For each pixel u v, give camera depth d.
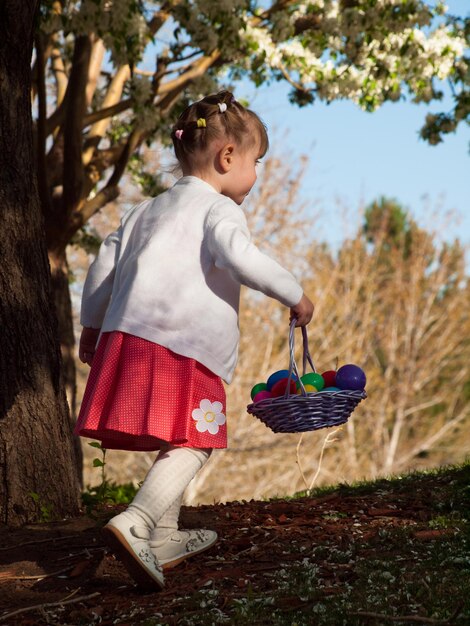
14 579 3.05
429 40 8.67
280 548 3.20
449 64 8.75
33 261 4.23
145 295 2.77
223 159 3.03
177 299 2.76
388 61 8.66
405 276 23.67
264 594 2.65
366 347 21.55
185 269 2.80
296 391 3.12
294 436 18.45
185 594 2.75
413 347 22.89
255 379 18.20
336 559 3.00
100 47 9.12
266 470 20.50
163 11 8.47
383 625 2.31
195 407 2.73
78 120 7.39
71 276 12.84
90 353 3.24
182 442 2.66
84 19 7.12
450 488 4.12
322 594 2.61
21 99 4.24
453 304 23.22
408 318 22.45
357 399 2.98
